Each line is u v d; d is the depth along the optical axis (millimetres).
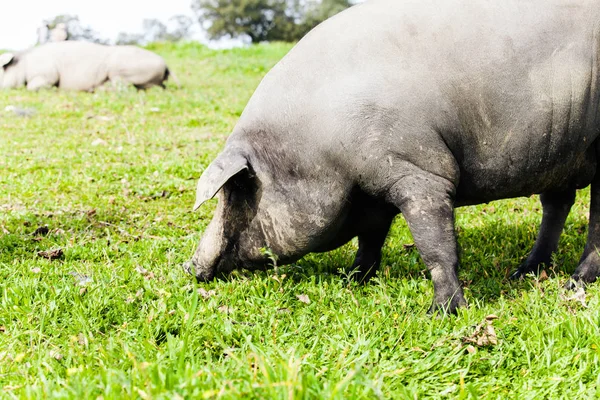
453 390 3174
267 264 4469
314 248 4352
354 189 4109
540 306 3990
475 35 4004
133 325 3938
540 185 4395
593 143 4422
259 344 3570
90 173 8336
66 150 9805
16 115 12539
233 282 4477
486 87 3986
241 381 2820
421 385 3223
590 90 4164
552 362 3400
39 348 3539
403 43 3998
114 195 7504
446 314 3895
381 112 3910
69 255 5379
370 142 3922
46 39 21844
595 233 4656
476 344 3545
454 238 4016
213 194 3838
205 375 2994
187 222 6504
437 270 3986
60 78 16000
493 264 5172
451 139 4031
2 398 2922
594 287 4434
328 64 4059
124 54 15859
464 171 4180
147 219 6551
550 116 4078
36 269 4832
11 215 6551
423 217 3953
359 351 3482
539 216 6535
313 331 3801
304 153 4062
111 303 4184
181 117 12695
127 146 10117
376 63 3969
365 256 4887
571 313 3904
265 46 25641
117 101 14164
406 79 3938
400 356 3488
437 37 3996
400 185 3975
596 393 3062
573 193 5086
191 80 17828
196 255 4570
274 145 4152
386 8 4156
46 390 2885
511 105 4023
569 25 4121
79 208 6941
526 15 4078
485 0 4105
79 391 2766
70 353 3418
